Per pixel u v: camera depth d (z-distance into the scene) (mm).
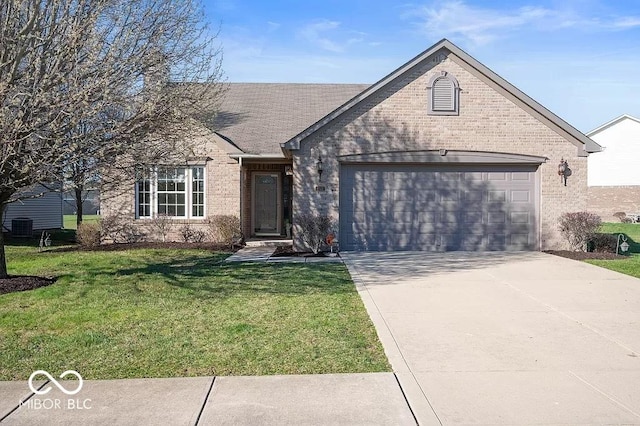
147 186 17703
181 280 10297
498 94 15234
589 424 4207
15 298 8625
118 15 9055
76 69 8375
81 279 10320
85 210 40500
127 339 6398
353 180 15375
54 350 6023
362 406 4527
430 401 4633
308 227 14883
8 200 9625
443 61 15141
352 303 8398
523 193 15500
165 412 4414
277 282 10164
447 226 15438
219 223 17000
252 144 17828
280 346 6125
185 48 10219
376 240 15414
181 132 10469
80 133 8711
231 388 4902
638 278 10797
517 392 4840
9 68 8352
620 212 37219
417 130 15180
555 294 9203
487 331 6859
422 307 8172
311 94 21922
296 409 4469
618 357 5840
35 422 4262
